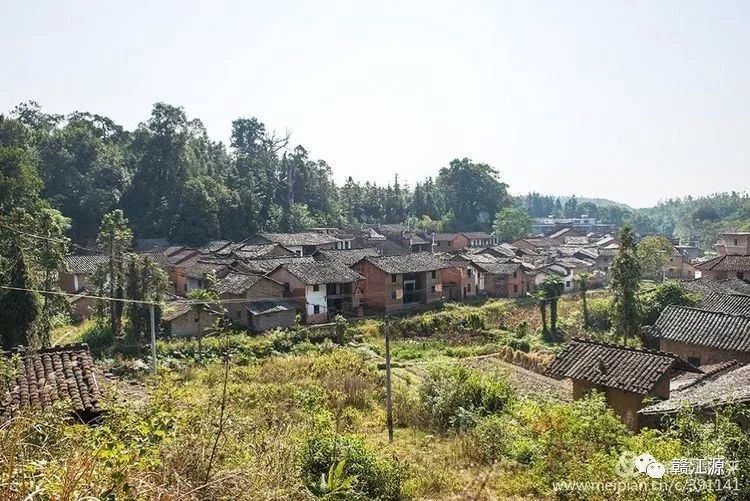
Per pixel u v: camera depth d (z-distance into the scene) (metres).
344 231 73.94
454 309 46.41
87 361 12.52
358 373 27.36
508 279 53.44
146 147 69.00
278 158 87.69
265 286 39.78
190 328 34.97
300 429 13.95
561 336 42.06
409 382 26.98
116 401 9.14
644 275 64.81
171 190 68.12
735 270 46.91
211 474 5.72
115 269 34.44
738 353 22.77
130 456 4.91
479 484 11.47
